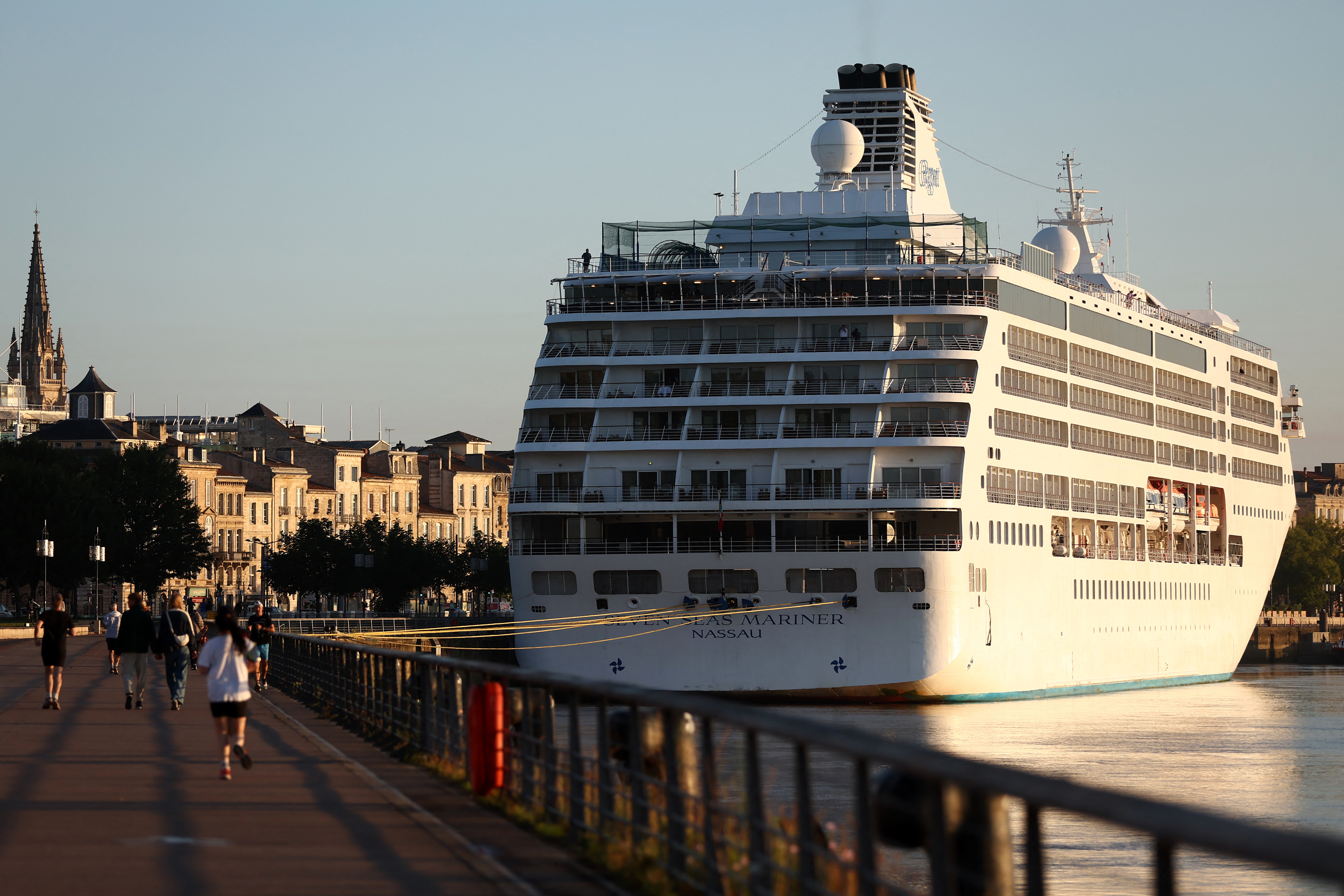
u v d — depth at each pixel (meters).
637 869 29.28
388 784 43.78
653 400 131.88
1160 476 172.38
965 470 129.25
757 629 127.81
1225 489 191.38
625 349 134.62
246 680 45.28
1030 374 142.12
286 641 98.69
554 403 133.62
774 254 143.75
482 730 40.28
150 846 32.81
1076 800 15.39
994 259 143.50
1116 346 161.88
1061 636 149.25
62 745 55.78
